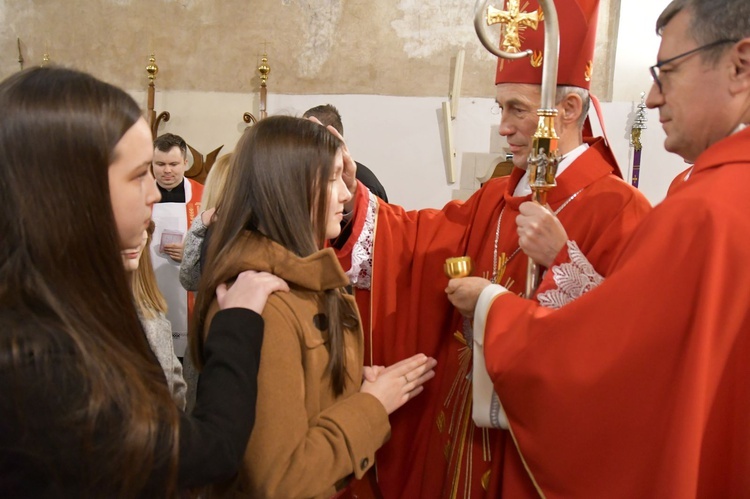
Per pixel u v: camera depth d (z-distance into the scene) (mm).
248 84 3738
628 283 868
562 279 1066
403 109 3639
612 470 901
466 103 3611
